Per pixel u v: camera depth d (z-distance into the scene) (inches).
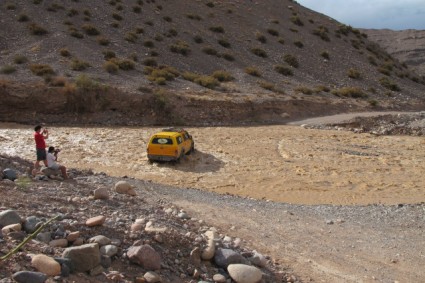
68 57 2118.6
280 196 829.2
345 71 3048.7
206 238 370.3
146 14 2994.6
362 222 585.0
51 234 278.7
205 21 3221.0
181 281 278.4
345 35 3855.8
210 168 1032.2
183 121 1758.1
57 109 1678.2
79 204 396.8
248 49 2974.9
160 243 307.6
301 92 2410.2
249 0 3946.9
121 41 2514.8
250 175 984.3
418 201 783.7
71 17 2637.8
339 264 417.1
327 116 2081.7
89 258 246.1
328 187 903.1
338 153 1253.1
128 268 268.4
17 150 1139.3
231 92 2139.5
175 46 2613.2
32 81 1744.6
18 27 2388.0
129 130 1540.4
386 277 393.1
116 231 305.3
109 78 1932.8
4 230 263.0
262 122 1892.2
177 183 899.4
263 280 315.3
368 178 984.9
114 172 964.0
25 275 209.9
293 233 513.3
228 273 306.3
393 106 2466.8
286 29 3531.0
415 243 497.7
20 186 424.5
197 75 2295.8
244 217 569.3
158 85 1984.5
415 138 1632.6
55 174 573.6
